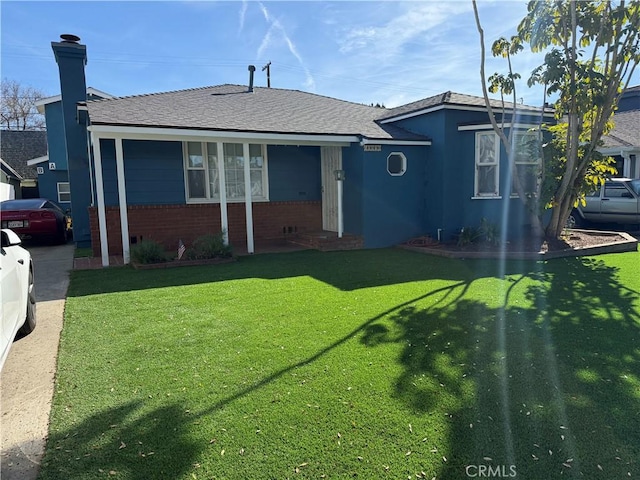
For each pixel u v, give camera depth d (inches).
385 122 454.6
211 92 479.2
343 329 169.0
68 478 85.9
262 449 94.1
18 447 96.1
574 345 150.1
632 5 297.3
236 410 109.8
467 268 295.0
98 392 120.6
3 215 426.0
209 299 217.2
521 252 331.9
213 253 324.8
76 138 409.7
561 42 328.8
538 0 321.1
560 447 94.0
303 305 204.1
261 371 132.0
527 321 177.2
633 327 167.9
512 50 334.6
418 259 333.7
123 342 158.6
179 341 158.6
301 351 147.1
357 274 276.5
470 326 171.8
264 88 548.4
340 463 89.4
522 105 430.3
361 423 103.3
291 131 355.6
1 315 117.1
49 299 221.0
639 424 101.7
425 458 90.9
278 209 443.5
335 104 520.4
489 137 393.7
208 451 93.7
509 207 392.5
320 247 381.7
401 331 166.4
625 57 314.2
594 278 255.0
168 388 122.2
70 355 147.1
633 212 470.3
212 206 410.0
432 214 412.5
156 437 99.2
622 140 614.2
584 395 115.5
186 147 394.3
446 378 126.2
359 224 400.8
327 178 450.0
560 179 363.3
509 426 101.8
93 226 363.6
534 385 121.4
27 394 120.3
